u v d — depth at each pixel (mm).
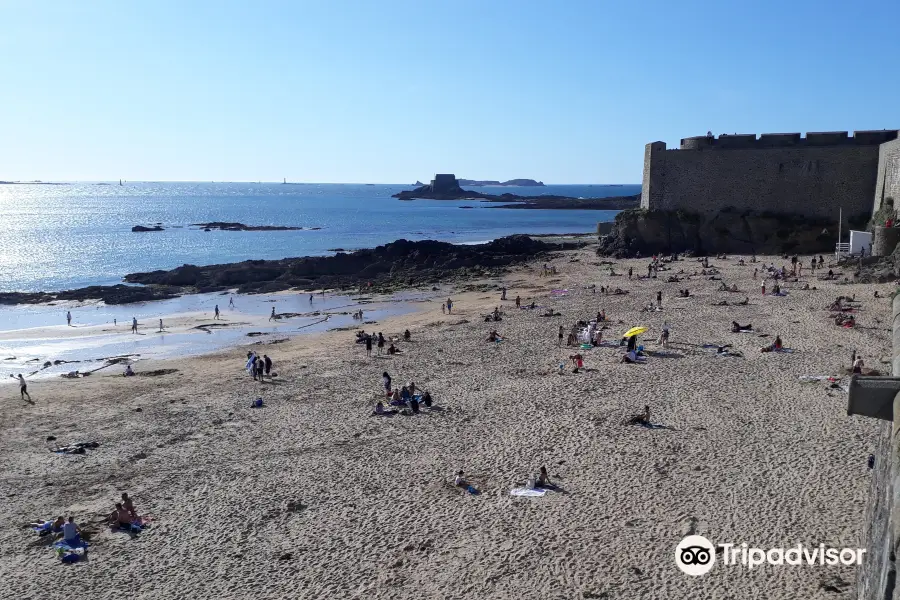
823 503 18359
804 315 40656
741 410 25656
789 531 17172
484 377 32844
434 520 18984
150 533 19250
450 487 20953
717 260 69188
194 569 17266
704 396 27531
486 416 27109
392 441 25156
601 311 47062
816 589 14734
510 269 77125
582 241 107125
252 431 27234
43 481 23203
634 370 31922
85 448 26109
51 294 66125
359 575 16562
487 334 42906
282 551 17891
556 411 26969
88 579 17047
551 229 150500
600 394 28719
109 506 21062
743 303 45812
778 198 72938
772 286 51500
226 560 17609
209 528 19359
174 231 145875
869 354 31734
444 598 15453
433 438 25156
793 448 21922
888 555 5801
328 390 32500
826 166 70188
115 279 80625
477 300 59188
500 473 21703
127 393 33719
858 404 7387
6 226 159500
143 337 48812
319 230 149500
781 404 26016
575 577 15922
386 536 18312
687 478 20391
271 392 32688
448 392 30750
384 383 32438
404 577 16375
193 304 63094
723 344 35594
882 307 41031
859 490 18875
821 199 70812
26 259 99750
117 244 119750
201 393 33156
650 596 15055
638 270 67250
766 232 72812
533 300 55188
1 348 45781
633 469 21250
